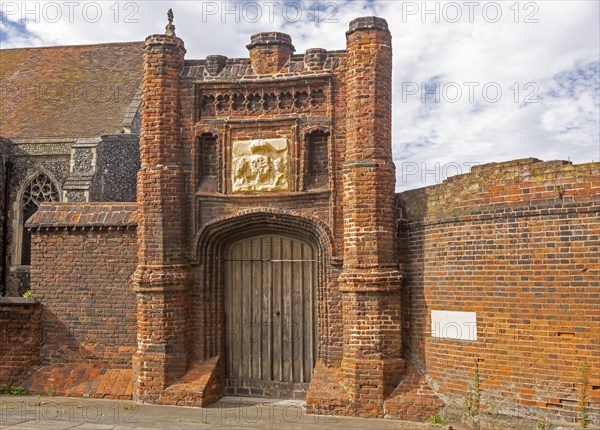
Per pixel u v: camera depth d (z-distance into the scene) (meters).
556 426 9.72
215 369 13.05
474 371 10.80
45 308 14.00
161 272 12.72
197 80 13.24
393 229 12.27
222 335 13.49
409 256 12.37
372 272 11.95
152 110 13.12
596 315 9.52
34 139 22.03
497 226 10.65
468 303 11.00
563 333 9.83
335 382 12.20
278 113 13.04
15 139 22.20
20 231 22.09
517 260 10.38
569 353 9.74
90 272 13.90
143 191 12.99
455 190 11.39
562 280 9.87
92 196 19.58
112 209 14.08
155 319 12.73
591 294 9.59
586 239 9.66
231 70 13.31
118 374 13.45
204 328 13.20
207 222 13.12
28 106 23.95
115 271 13.80
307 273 13.30
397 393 11.70
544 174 10.12
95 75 24.78
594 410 9.45
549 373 9.92
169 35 13.21
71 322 13.88
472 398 10.77
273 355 13.34
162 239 12.81
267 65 13.14
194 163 13.21
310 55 12.90
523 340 10.23
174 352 12.79
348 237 12.25
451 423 10.98
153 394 12.59
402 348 12.14
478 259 10.88
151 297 12.77
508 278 10.47
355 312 12.02
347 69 12.59
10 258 21.98
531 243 10.23
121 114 22.80
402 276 12.14
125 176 20.16
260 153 12.96
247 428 10.62
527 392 10.13
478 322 10.82
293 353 13.24
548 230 10.05
